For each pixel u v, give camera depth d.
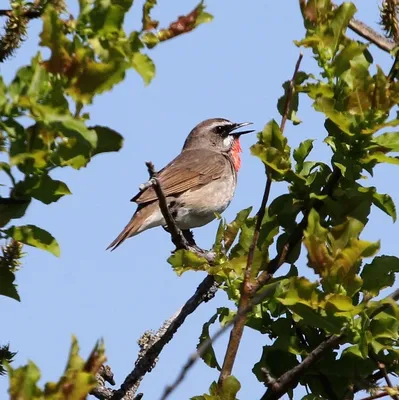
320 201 10.69
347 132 9.95
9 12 9.32
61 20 7.96
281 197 10.82
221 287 10.26
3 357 9.24
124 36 8.09
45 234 8.59
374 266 9.74
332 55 10.21
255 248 10.13
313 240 9.05
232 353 9.39
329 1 10.32
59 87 7.84
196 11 8.48
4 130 7.93
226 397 9.27
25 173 8.38
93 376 7.05
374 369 10.27
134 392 11.54
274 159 10.18
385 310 9.56
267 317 10.77
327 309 9.06
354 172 10.38
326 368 10.31
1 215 8.54
